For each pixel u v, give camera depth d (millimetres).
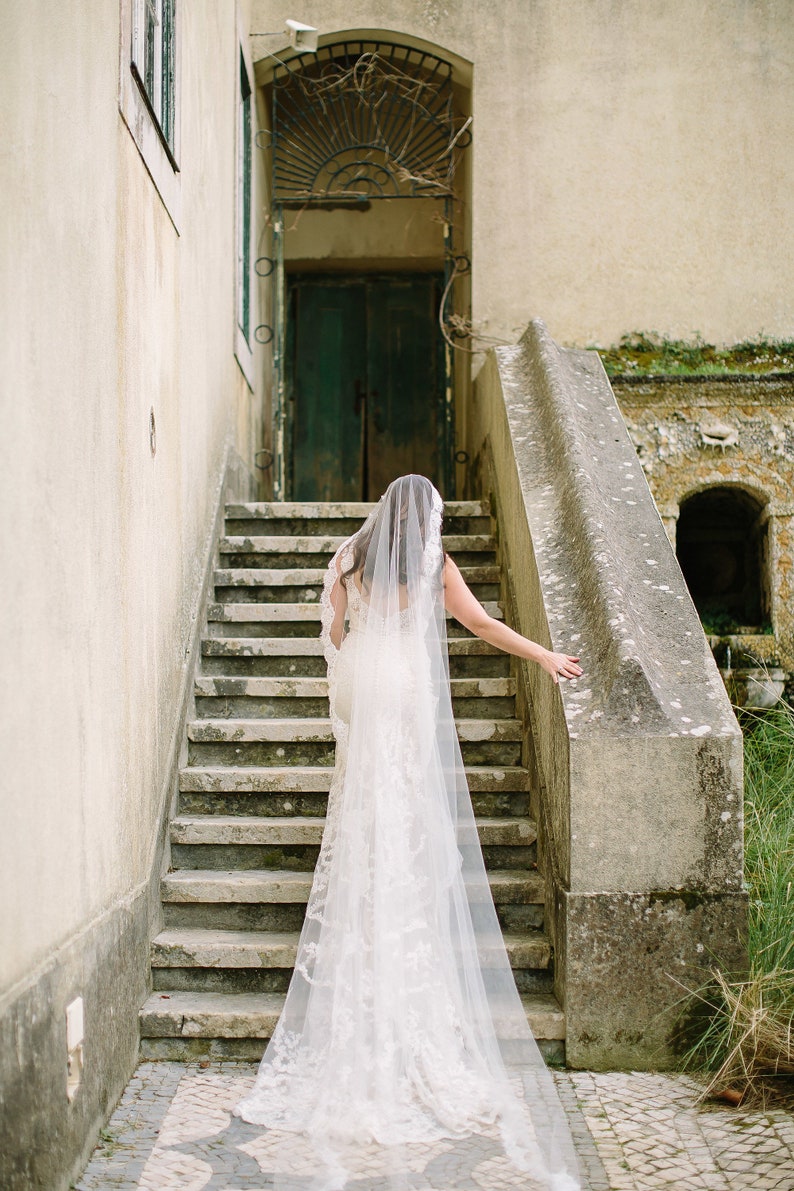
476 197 7016
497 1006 3189
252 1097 3049
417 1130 2830
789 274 6879
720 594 7055
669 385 6578
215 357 5516
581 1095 3141
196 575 4848
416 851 3152
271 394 8203
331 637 3523
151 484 3771
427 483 3465
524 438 4887
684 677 3594
